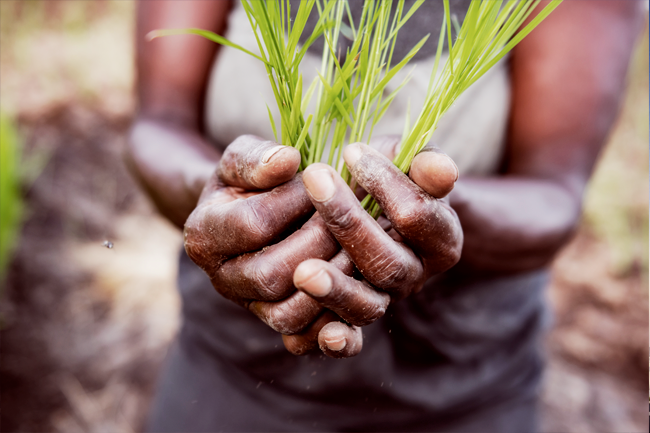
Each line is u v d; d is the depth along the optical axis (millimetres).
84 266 1518
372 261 417
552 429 1148
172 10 718
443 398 681
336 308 411
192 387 752
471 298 649
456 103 640
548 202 624
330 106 458
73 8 2482
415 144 433
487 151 684
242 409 716
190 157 639
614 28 651
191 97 742
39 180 1665
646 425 1173
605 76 645
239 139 454
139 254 1575
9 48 2205
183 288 727
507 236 601
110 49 2264
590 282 1463
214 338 701
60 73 2096
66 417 1221
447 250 441
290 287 434
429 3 592
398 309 639
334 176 406
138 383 1299
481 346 678
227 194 463
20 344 1325
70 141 1842
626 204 1657
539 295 736
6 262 1396
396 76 607
